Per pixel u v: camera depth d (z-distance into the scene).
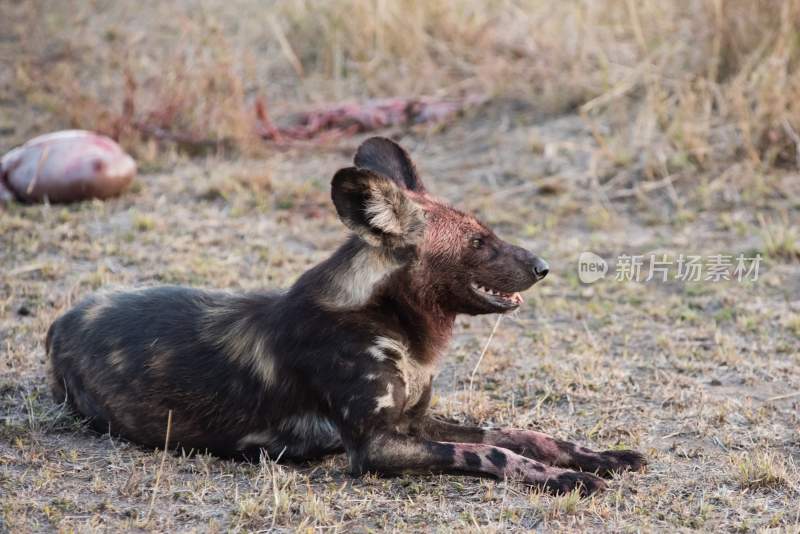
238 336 8.02
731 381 9.66
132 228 13.38
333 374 7.62
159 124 16.52
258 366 7.89
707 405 9.05
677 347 10.45
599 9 17.86
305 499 7.20
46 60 19.45
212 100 16.61
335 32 19.08
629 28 17.38
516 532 6.83
